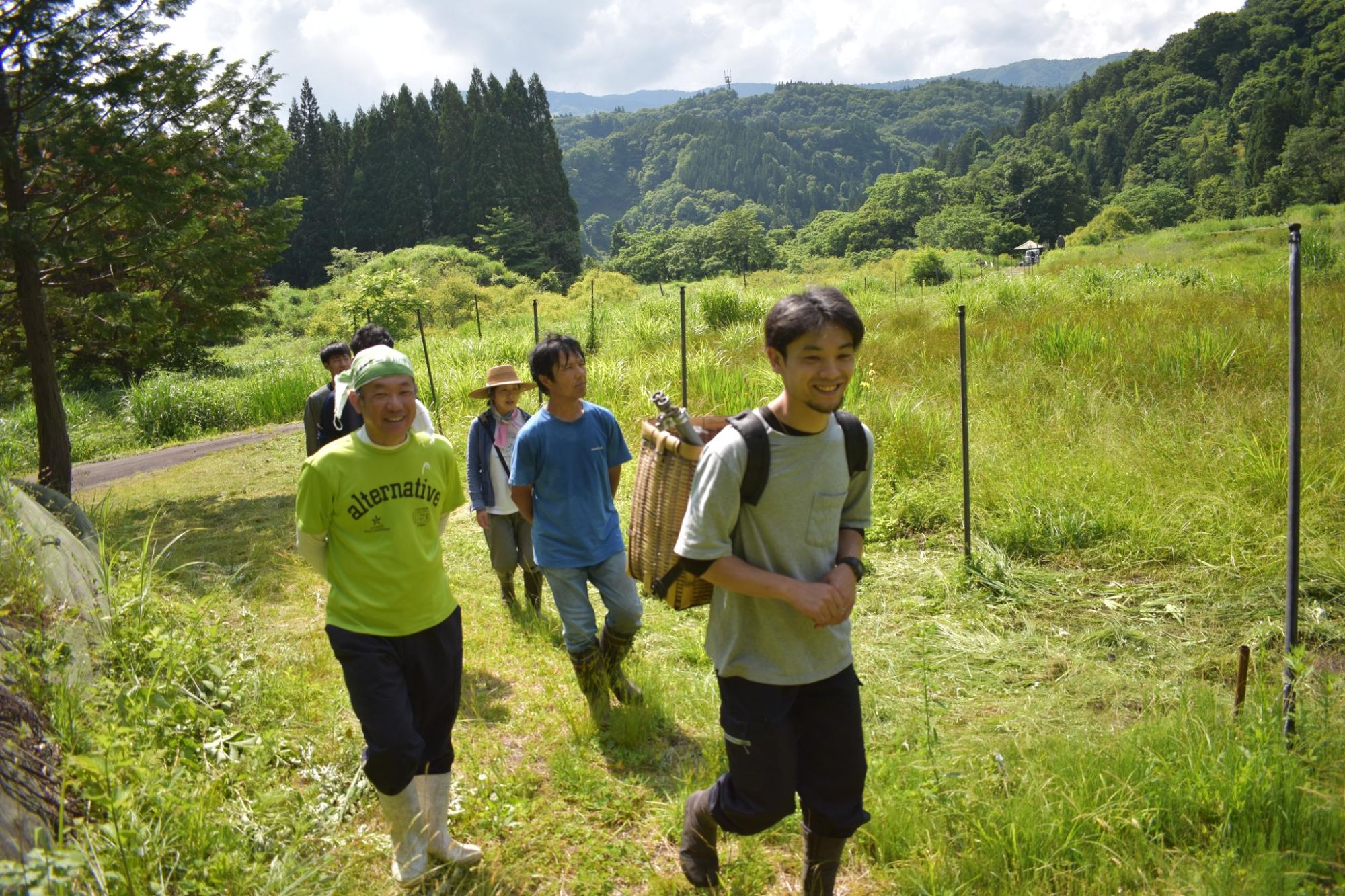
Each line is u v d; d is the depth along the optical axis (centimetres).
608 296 4200
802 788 255
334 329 3766
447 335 2753
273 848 300
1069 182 12375
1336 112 11131
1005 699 416
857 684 251
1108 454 675
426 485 297
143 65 820
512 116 9675
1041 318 1358
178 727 350
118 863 251
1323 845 277
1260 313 1141
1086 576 541
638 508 271
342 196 10044
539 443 392
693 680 440
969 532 559
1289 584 328
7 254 810
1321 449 606
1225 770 305
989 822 295
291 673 438
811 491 230
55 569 421
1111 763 323
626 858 312
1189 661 434
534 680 454
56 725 303
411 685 304
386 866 304
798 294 221
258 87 885
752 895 286
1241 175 12150
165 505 899
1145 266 1978
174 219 881
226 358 3027
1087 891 270
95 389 2030
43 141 824
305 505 289
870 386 927
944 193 13512
